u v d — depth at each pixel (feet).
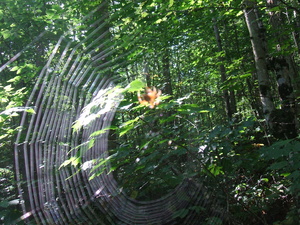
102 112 5.09
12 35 16.31
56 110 7.45
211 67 22.30
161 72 23.88
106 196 9.21
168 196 9.77
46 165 7.32
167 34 15.49
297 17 14.11
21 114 13.39
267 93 12.12
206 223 8.52
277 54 11.43
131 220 8.72
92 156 8.60
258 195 10.71
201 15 13.64
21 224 7.35
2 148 17.67
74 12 16.06
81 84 9.08
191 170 9.04
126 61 12.53
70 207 8.02
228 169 7.98
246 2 12.09
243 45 19.75
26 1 16.30
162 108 6.40
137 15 12.24
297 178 6.12
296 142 6.22
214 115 24.43
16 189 12.25
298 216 8.96
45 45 17.22
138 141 9.45
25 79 14.25
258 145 11.41
